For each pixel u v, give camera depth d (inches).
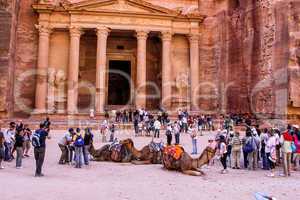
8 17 1241.4
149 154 609.0
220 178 479.2
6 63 1218.6
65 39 1448.1
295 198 365.7
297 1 1055.6
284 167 508.7
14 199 331.0
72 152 621.0
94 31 1453.0
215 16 1547.7
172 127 889.5
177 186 412.2
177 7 1553.9
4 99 1194.0
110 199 338.6
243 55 1333.7
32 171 507.8
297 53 1036.5
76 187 393.4
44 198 335.9
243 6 1352.1
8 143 608.4
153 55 1595.7
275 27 1120.2
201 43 1551.4
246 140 577.9
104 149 640.4
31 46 1403.8
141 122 1060.5
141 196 354.9
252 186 425.4
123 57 1571.1
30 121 1195.3
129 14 1418.6
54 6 1364.4
